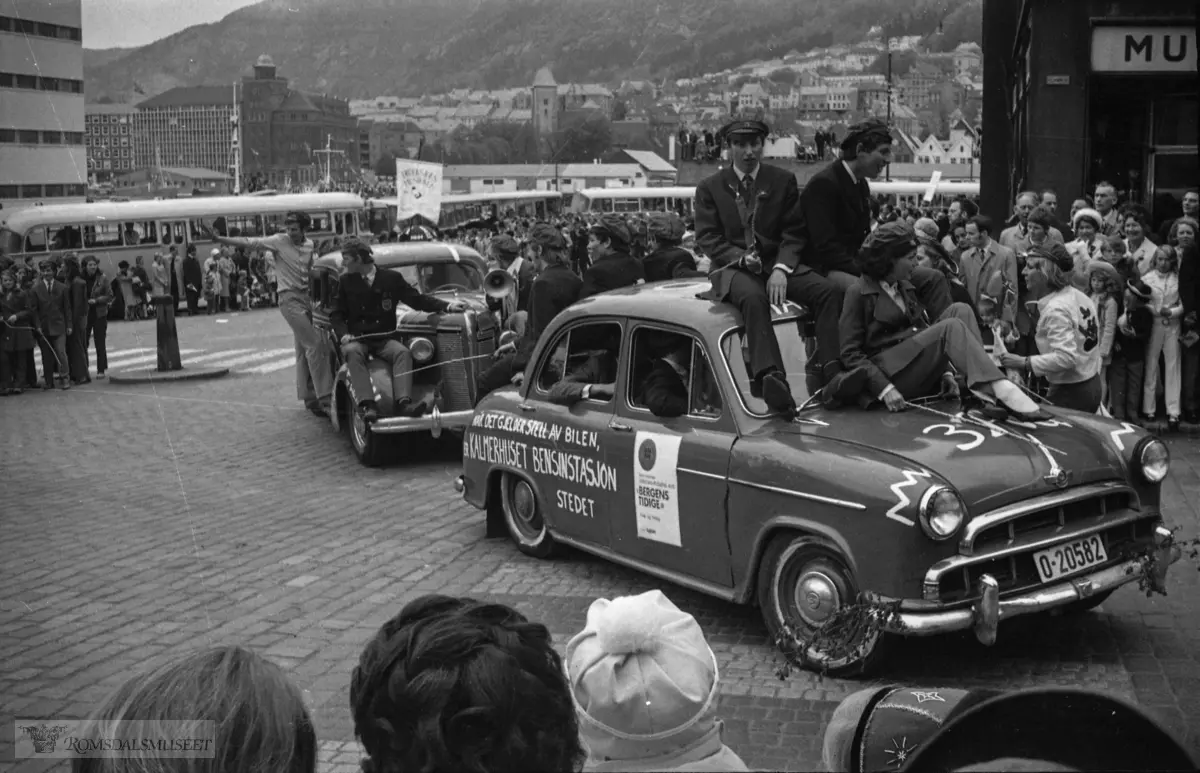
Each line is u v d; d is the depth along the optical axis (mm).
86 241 33812
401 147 176250
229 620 6641
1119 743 1678
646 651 2254
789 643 5570
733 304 6469
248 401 15484
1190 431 10969
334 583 7328
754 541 5863
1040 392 10336
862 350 6137
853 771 2430
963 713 1733
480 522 8789
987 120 23531
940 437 5613
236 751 1763
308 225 13531
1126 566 5605
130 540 8469
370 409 10844
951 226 14977
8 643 6289
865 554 5312
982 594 5121
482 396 9594
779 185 6625
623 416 6766
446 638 1761
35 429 13648
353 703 1837
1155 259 11031
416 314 11352
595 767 2258
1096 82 16047
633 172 113625
